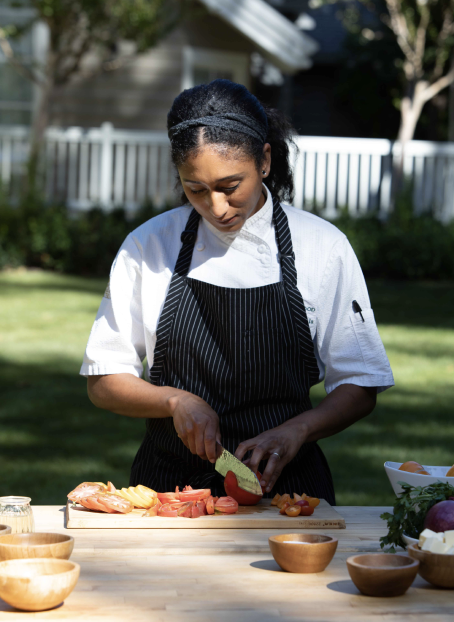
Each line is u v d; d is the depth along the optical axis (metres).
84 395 5.40
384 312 8.30
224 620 1.09
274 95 17.02
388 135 18.95
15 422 4.76
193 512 1.53
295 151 1.97
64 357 6.31
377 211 11.12
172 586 1.21
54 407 5.10
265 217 1.81
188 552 1.38
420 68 14.36
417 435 4.60
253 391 1.79
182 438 1.69
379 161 11.23
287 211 1.90
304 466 1.87
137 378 1.82
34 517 1.59
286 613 1.12
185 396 1.71
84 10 9.94
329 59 18.50
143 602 1.15
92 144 11.20
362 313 1.87
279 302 1.79
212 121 1.55
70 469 3.96
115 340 1.85
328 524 1.55
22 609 1.10
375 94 18.34
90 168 11.44
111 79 12.04
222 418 1.79
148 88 12.16
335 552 1.36
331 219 10.99
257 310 1.78
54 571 1.15
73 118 12.02
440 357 6.47
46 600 1.09
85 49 10.49
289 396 1.82
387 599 1.17
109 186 11.10
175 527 1.51
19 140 11.62
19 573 1.14
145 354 1.94
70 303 8.31
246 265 1.82
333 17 20.09
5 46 10.38
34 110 11.66
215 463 1.66
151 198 11.34
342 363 1.87
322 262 1.85
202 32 12.40
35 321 7.46
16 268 10.58
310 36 19.33
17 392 5.38
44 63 11.54
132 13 10.09
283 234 1.83
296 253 1.84
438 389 5.60
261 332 1.79
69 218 10.77
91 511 1.56
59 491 3.62
